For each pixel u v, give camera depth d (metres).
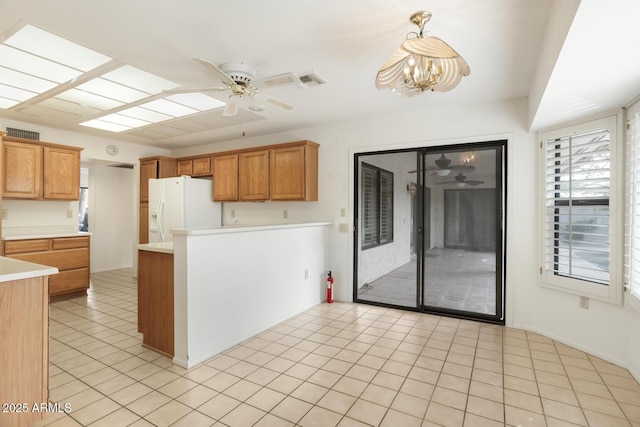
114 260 6.48
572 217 2.83
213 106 3.68
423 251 3.83
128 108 3.71
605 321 2.60
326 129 4.42
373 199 4.21
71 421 1.81
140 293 2.84
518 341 2.96
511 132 3.34
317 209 4.49
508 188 3.34
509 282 3.33
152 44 2.31
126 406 1.96
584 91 2.17
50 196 4.27
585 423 1.81
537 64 2.55
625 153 2.47
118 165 6.28
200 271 2.56
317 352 2.73
